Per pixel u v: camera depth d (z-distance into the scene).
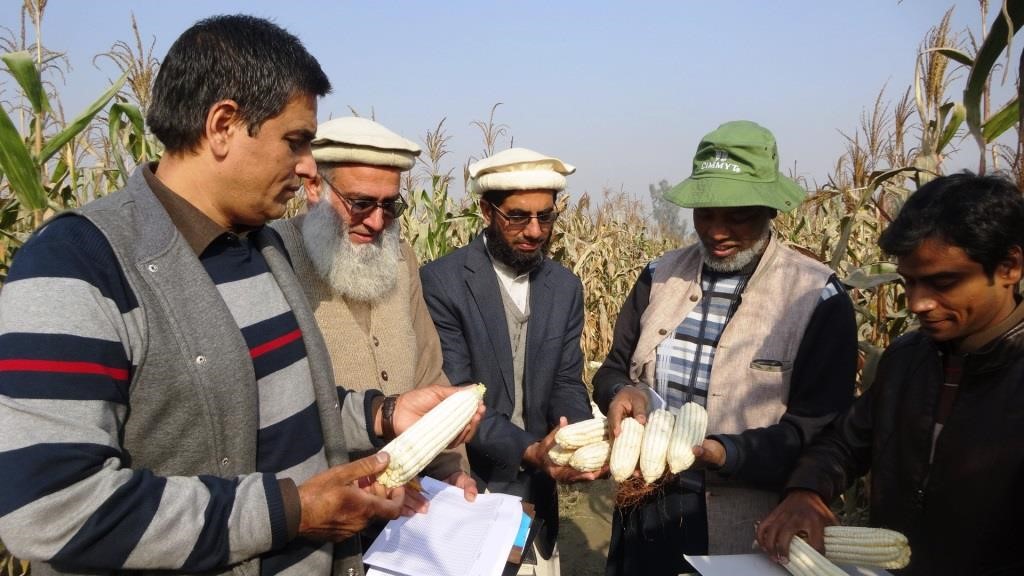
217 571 1.44
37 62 3.58
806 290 2.47
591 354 9.35
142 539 1.26
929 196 1.68
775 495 2.49
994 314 1.67
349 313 2.55
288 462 1.66
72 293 1.27
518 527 2.08
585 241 9.14
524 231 3.06
